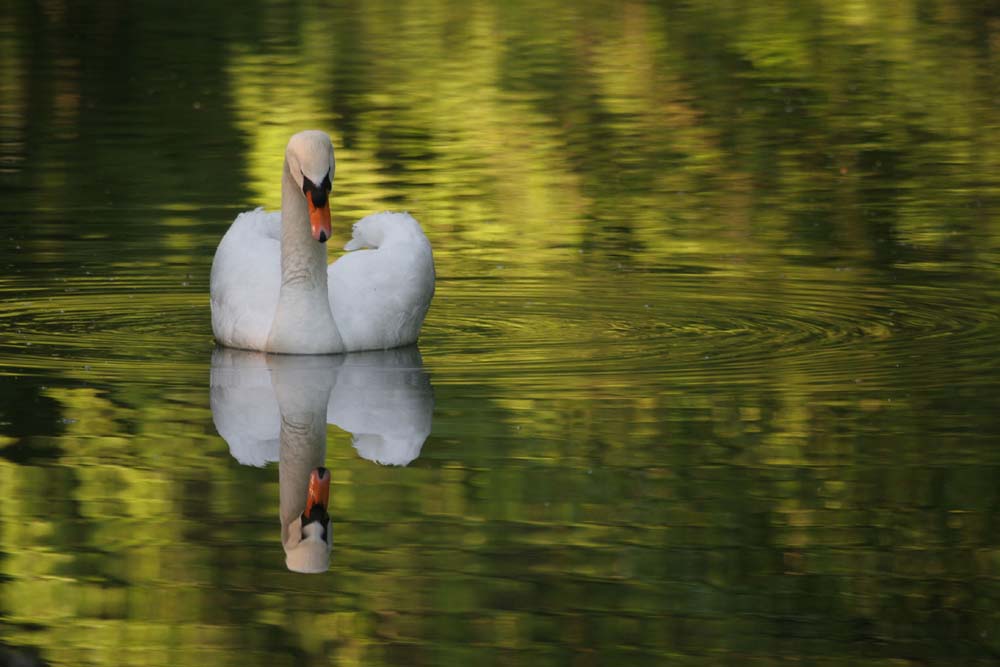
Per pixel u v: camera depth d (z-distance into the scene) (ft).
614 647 28.09
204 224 68.64
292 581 30.94
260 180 78.69
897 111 98.07
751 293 55.88
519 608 29.63
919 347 47.60
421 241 50.70
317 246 46.85
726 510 34.30
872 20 136.98
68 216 70.08
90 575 31.24
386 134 91.61
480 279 59.00
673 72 113.91
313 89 106.22
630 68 115.65
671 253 63.16
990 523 33.50
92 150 86.22
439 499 35.09
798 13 141.08
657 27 134.72
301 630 28.81
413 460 37.52
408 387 43.65
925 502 34.63
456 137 90.94
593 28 134.92
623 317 52.49
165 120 95.25
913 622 29.01
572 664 27.48
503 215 71.41
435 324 51.96
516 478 36.27
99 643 28.30
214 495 35.37
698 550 32.22
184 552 32.37
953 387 42.98
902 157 84.07
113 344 48.80
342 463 37.40
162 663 27.53
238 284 48.80
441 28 136.56
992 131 91.04
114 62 118.32
